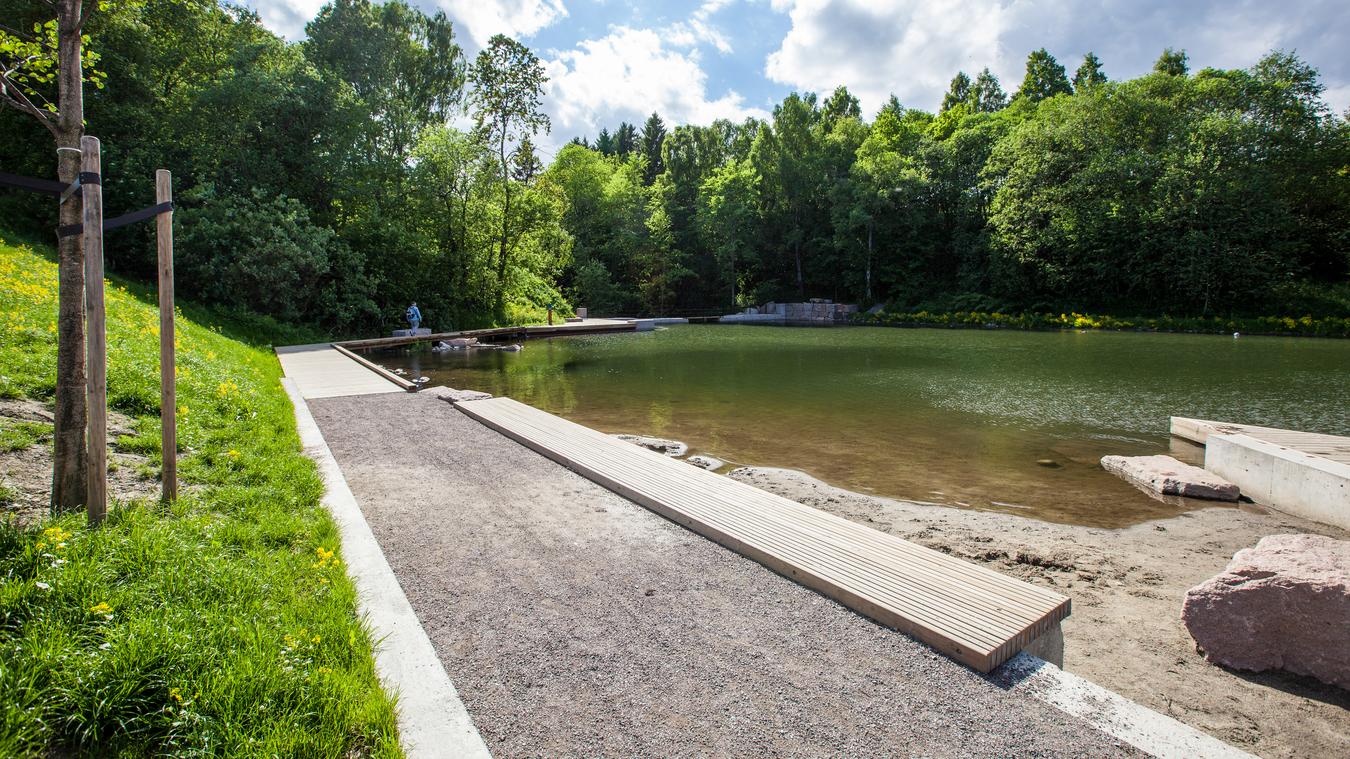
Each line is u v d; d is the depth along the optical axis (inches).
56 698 88.9
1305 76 1314.0
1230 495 284.5
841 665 128.0
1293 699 140.9
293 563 151.4
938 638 133.9
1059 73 2301.9
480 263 1159.6
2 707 84.8
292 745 91.6
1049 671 127.6
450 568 169.3
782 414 465.4
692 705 114.3
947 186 1738.4
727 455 354.3
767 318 1705.2
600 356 862.5
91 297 139.4
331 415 378.0
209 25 938.1
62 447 144.7
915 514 259.0
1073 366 731.4
